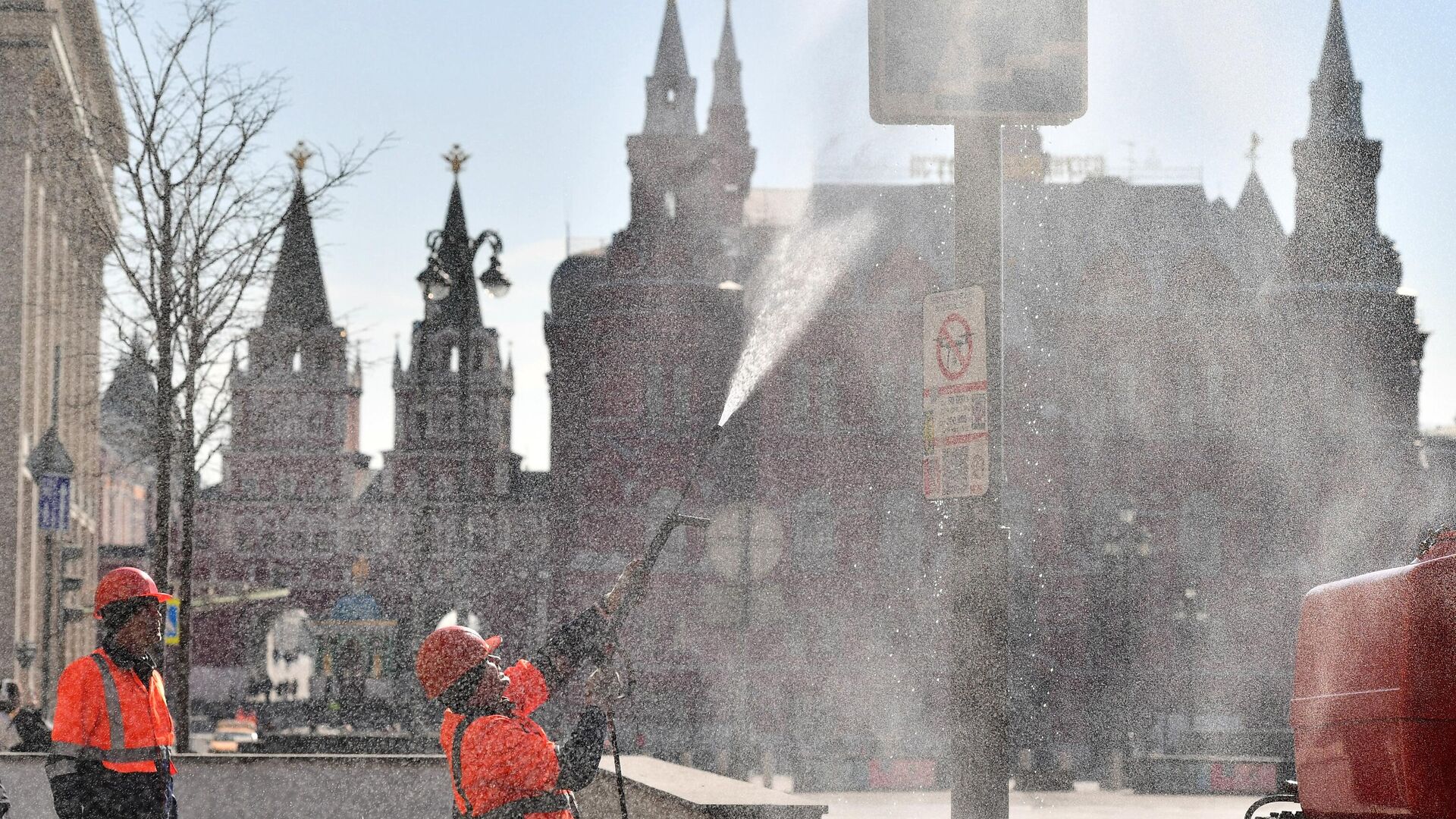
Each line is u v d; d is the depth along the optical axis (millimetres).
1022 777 37219
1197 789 34469
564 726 56500
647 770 9523
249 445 84625
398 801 12523
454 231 83375
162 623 7379
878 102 6461
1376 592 6133
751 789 7777
